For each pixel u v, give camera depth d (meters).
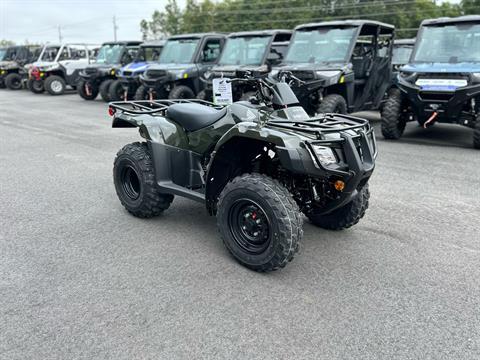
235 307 2.83
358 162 3.09
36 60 20.58
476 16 8.27
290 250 3.09
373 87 9.63
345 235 4.02
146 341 2.48
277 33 10.96
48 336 2.52
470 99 7.16
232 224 3.39
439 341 2.52
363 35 9.73
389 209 4.68
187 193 3.86
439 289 3.08
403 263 3.47
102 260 3.45
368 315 2.76
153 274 3.24
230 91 4.01
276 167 3.58
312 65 8.73
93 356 2.36
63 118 11.62
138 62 14.48
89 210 4.59
